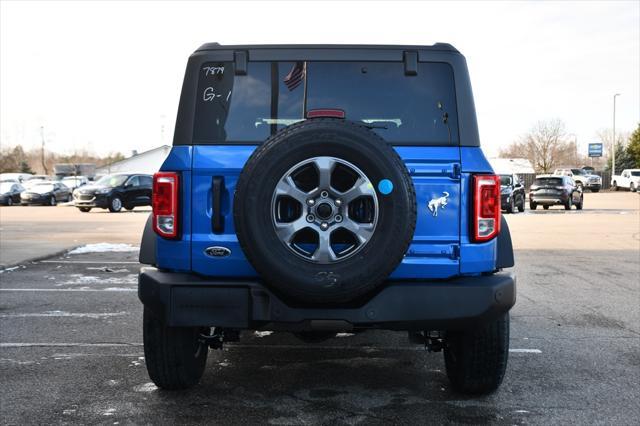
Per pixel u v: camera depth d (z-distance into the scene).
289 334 6.42
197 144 4.01
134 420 4.00
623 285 9.27
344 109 4.08
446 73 4.07
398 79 4.08
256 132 4.06
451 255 3.91
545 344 5.96
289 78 4.09
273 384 4.77
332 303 3.70
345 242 3.72
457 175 3.92
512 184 27.70
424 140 4.03
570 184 30.55
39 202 36.47
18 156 95.19
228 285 3.77
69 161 117.44
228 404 4.32
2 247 13.50
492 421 4.02
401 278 3.90
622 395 4.54
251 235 3.51
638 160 76.44
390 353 5.69
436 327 3.80
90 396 4.46
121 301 7.93
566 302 7.99
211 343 4.55
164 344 4.30
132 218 24.09
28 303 7.80
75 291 8.63
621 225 20.66
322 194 3.51
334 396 4.50
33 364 5.24
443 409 4.23
